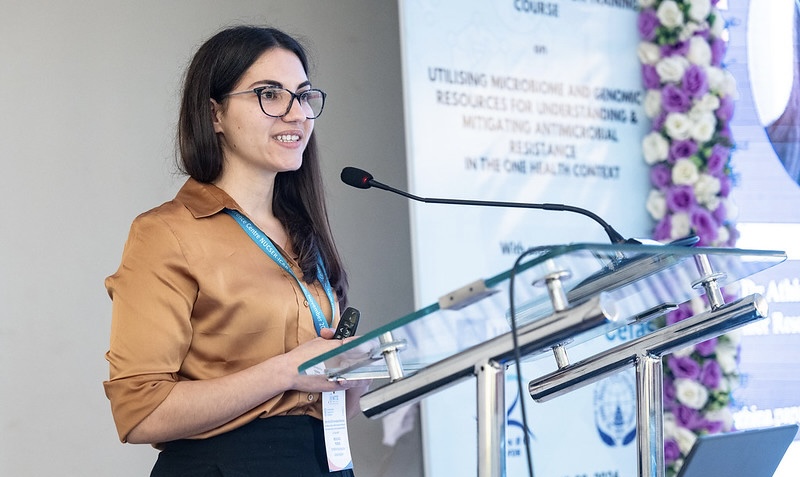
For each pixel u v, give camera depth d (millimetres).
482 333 1234
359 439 3305
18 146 2967
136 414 1633
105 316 3018
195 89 1868
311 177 2018
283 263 1851
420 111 2930
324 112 3400
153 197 3111
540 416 3023
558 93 3143
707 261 1205
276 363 1646
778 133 3371
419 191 2908
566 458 3037
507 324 1246
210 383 1640
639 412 1322
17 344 2904
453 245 2934
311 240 1938
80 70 3062
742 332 3236
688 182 3215
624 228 3203
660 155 3221
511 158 3041
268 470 1682
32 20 3018
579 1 3213
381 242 3436
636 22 3303
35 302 2938
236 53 1856
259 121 1825
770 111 3373
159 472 1716
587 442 3072
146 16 3160
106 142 3072
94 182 3045
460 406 2967
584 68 3195
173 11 3197
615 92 3242
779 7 3410
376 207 3441
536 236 3053
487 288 993
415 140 2914
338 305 1990
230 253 1777
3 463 2854
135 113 3115
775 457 1252
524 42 3100
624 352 1332
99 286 3018
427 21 2963
